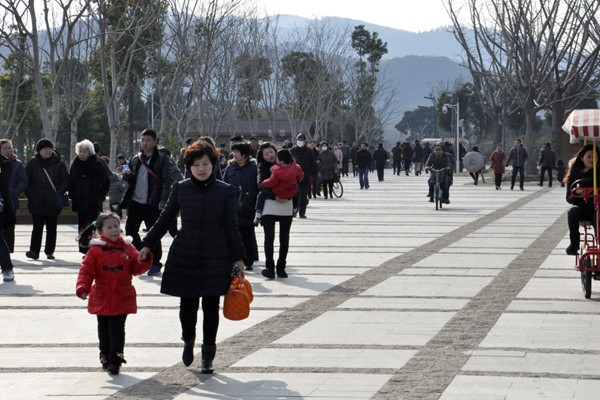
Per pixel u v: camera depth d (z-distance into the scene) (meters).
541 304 13.87
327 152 41.88
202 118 52.53
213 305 10.05
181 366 10.30
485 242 22.80
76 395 9.11
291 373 9.83
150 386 9.44
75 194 19.72
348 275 17.17
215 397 8.96
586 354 10.56
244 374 9.84
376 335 11.65
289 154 16.84
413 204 37.81
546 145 51.16
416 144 73.19
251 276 17.17
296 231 26.14
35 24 32.56
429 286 15.67
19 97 56.31
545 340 11.30
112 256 10.05
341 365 10.12
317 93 95.50
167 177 17.77
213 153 10.15
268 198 16.81
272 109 83.69
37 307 14.05
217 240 10.09
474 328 12.05
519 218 30.20
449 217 30.92
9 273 16.66
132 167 17.88
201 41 53.56
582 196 14.73
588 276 14.34
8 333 12.12
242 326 12.30
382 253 20.70
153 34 47.59
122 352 10.02
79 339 11.75
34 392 9.23
